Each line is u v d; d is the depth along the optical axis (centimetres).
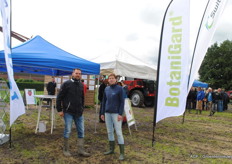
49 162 360
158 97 434
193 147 495
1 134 462
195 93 1412
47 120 710
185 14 409
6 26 372
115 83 395
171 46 421
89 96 1124
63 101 387
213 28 506
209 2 514
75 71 387
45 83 1216
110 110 388
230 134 658
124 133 597
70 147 443
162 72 428
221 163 399
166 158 409
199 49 515
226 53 3941
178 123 818
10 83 375
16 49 454
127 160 385
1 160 358
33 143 456
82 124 401
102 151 427
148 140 534
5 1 371
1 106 471
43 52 479
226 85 3822
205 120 945
